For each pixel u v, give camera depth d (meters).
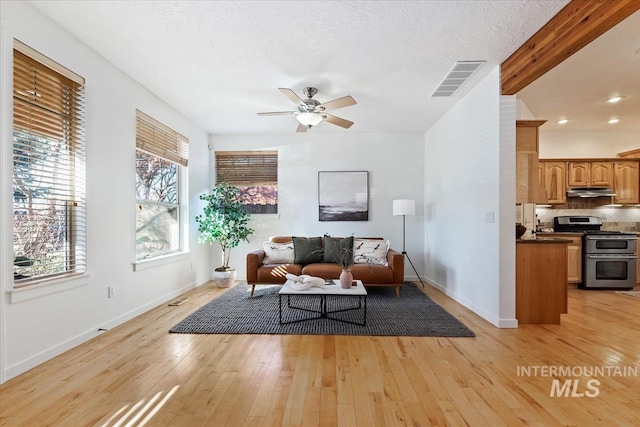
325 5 2.22
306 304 4.00
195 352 2.58
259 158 5.69
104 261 3.00
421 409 1.82
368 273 4.27
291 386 2.07
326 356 2.52
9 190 2.12
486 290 3.41
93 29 2.53
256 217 5.67
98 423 1.69
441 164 4.76
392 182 5.61
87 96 2.79
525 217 3.81
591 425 1.69
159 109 4.00
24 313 2.21
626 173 5.49
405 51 2.85
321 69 3.20
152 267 3.82
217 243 5.63
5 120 2.09
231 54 2.91
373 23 2.43
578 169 5.53
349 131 5.52
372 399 1.92
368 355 2.54
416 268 5.61
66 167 2.63
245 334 2.99
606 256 5.06
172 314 3.59
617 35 2.72
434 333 3.00
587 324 3.29
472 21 2.41
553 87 3.85
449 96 3.92
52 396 1.93
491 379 2.16
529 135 3.45
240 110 4.43
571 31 2.21
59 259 2.57
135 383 2.09
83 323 2.75
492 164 3.26
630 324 3.29
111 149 3.11
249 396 1.95
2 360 2.07
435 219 5.06
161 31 2.55
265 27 2.49
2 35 2.06
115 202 3.17
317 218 5.64
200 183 5.27
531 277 3.26
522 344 2.75
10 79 2.12
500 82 3.12
